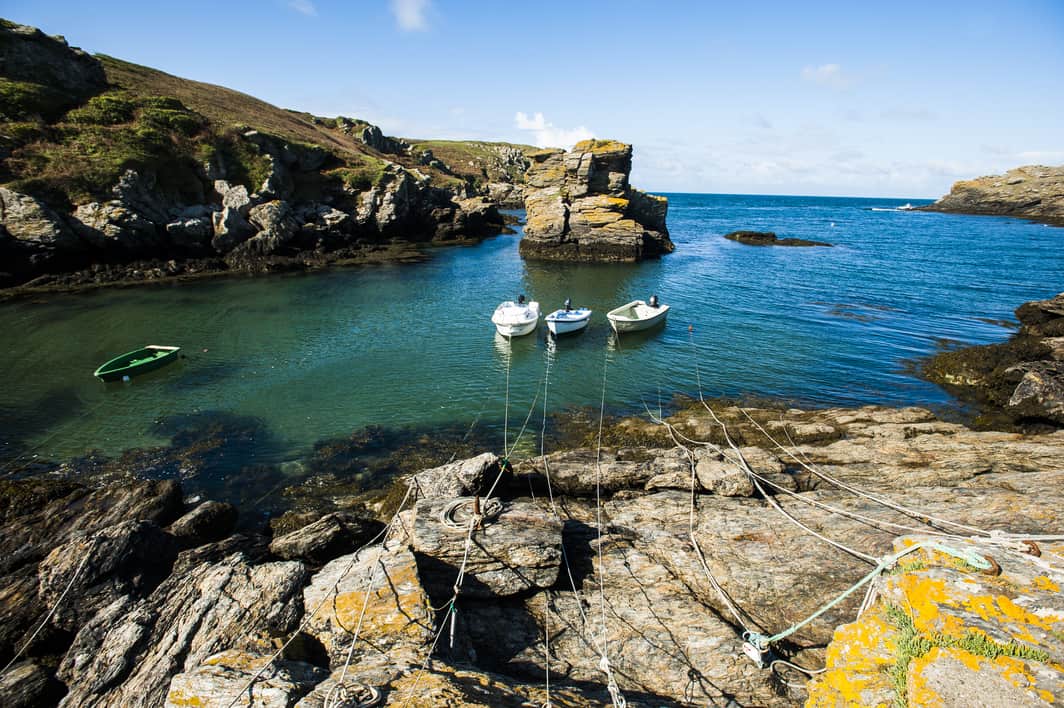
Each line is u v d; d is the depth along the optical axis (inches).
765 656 289.9
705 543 389.7
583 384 943.0
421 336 1213.7
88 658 327.0
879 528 386.0
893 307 1480.1
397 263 2150.6
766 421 738.8
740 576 350.0
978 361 940.0
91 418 800.3
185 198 1923.0
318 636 293.3
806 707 213.3
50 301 1387.8
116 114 1926.7
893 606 217.5
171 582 373.1
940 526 378.3
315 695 229.5
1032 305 1172.5
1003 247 2819.9
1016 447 573.9
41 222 1465.3
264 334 1198.3
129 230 1643.7
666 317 1385.3
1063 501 395.9
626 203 2427.4
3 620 362.9
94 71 2133.4
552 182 2512.3
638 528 429.4
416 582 319.3
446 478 504.1
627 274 2018.9
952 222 4574.3
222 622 320.8
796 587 334.0
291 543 470.3
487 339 1199.6
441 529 369.4
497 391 911.7
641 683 282.5
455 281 1844.2
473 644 309.9
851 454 590.9
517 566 349.7
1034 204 5019.7
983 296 1617.9
